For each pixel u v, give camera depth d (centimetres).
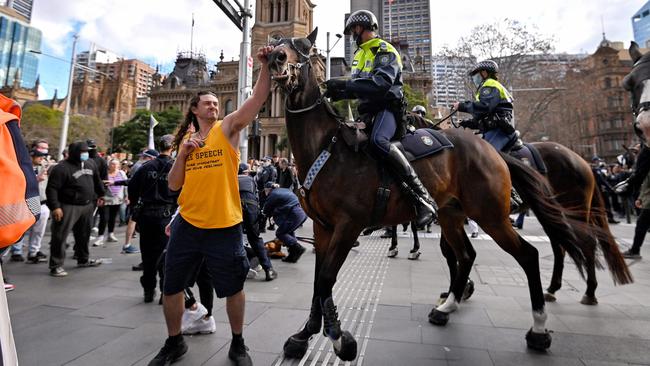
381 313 384
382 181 283
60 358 277
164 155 439
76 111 8744
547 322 359
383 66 291
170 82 7181
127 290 478
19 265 636
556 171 473
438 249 803
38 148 706
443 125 1477
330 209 276
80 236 625
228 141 265
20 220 149
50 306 409
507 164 355
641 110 347
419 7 8456
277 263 672
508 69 2662
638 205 677
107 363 270
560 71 3312
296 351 278
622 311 391
